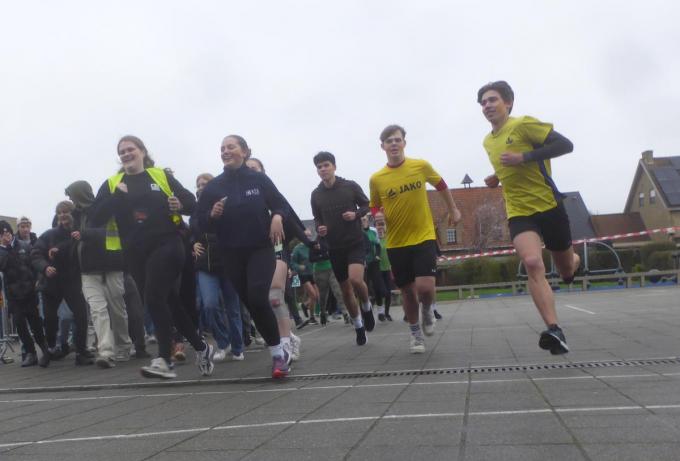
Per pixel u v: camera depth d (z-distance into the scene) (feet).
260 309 19.63
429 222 23.65
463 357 21.90
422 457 10.34
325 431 12.46
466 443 10.98
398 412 13.71
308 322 46.52
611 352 20.81
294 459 10.70
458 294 85.40
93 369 27.25
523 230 19.48
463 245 170.09
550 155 19.13
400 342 28.66
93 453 11.96
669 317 32.94
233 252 20.33
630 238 202.69
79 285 29.07
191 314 25.29
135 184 20.80
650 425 11.40
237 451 11.44
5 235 30.19
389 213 23.63
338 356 24.99
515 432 11.49
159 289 20.29
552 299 18.81
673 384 14.87
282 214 20.20
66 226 29.45
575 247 96.58
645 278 89.40
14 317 30.35
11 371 28.99
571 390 14.84
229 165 20.42
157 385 20.52
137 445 12.38
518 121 19.72
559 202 19.67
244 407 15.66
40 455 12.00
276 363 19.93
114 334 29.09
